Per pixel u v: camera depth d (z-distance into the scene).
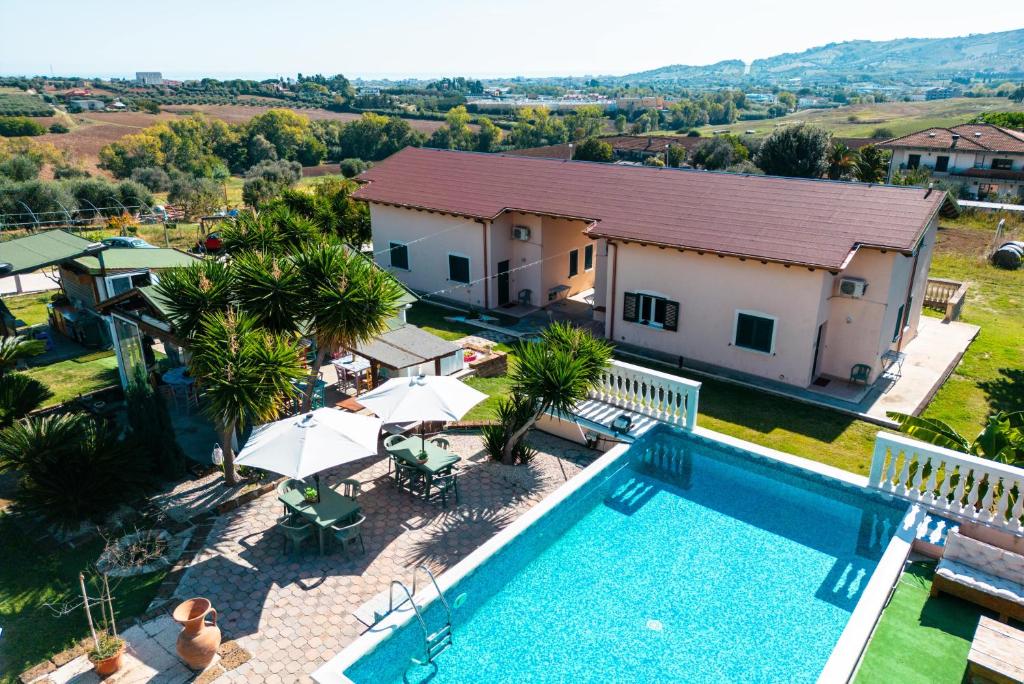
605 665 10.03
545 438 17.25
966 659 9.42
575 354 15.80
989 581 10.41
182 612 9.69
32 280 33.00
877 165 60.28
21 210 47.53
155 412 14.66
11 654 10.15
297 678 9.66
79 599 11.27
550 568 12.24
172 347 20.38
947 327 25.75
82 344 24.33
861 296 20.03
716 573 12.05
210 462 15.53
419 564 12.13
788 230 20.77
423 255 30.72
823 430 18.09
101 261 21.88
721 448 16.06
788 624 10.79
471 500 14.23
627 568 12.22
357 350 18.56
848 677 8.84
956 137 71.56
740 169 72.81
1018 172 65.56
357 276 15.14
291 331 15.21
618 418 16.55
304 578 11.74
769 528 13.41
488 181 29.97
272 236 19.38
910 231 19.22
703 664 10.02
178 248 39.97
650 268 23.05
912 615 10.33
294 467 11.48
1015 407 19.53
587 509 14.13
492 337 25.12
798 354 20.50
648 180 26.39
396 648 10.24
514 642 10.47
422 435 15.30
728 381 21.36
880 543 12.90
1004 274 33.59
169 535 12.92
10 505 13.94
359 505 12.69
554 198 27.02
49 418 15.01
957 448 13.33
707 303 22.00
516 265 29.17
